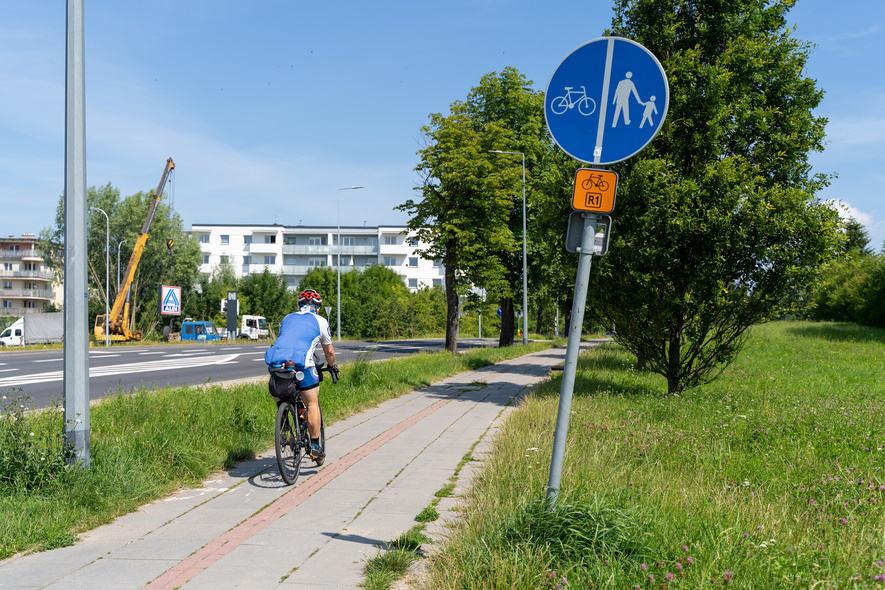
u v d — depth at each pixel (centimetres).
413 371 1733
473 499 497
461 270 2889
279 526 464
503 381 1670
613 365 2016
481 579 325
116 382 1609
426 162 2875
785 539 394
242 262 9900
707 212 1081
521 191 3278
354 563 385
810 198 1089
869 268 4669
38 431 582
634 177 1122
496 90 3453
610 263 1163
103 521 476
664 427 805
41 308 9500
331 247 9875
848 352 2506
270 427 827
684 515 434
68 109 586
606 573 326
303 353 633
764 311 1123
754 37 1214
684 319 1196
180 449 643
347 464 679
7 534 424
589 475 526
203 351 3409
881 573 327
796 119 1154
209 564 386
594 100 381
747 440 747
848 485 529
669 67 1173
